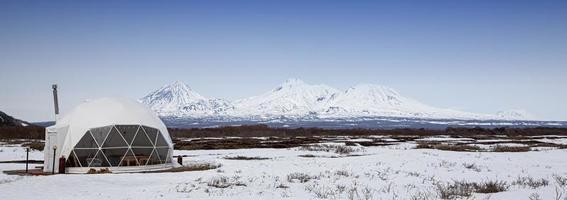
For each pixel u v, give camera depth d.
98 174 24.33
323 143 59.59
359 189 18.00
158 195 16.78
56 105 29.22
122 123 27.19
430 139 74.12
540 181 20.06
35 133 78.88
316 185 19.25
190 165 29.08
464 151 42.78
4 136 74.75
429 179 21.47
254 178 21.77
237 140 70.12
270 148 49.06
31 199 16.05
